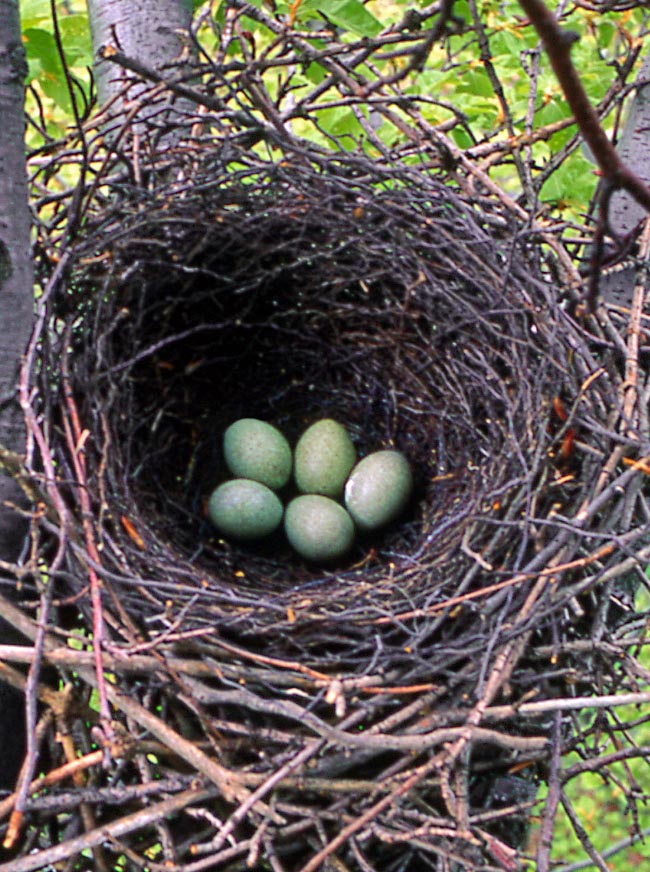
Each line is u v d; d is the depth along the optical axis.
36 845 0.54
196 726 0.53
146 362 0.63
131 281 0.60
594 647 0.54
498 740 0.51
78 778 0.52
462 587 0.54
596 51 0.75
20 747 0.55
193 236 0.62
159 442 0.64
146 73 0.58
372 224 0.62
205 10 0.61
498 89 0.61
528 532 0.54
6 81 0.54
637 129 0.61
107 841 0.51
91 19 0.66
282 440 0.68
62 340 0.57
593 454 0.57
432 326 0.63
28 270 0.55
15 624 0.51
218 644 0.53
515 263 0.60
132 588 0.54
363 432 0.68
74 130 0.62
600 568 0.55
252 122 0.61
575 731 0.60
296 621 0.54
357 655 0.55
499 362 0.61
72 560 0.53
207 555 0.65
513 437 0.57
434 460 0.65
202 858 0.52
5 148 0.54
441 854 0.50
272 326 0.65
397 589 0.57
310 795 0.52
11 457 0.52
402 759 0.52
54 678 0.55
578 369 0.58
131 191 0.60
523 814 0.55
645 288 0.60
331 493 0.67
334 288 0.64
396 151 0.63
